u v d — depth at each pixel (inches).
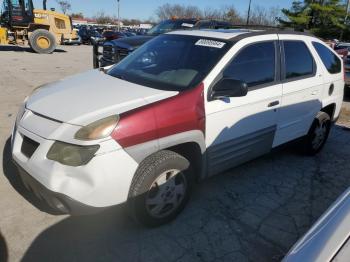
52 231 118.3
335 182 171.5
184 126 116.8
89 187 100.7
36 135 108.7
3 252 107.3
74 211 102.8
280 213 140.6
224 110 129.7
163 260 109.6
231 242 120.6
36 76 413.7
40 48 727.1
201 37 150.0
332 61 195.0
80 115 107.3
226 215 135.6
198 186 155.9
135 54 164.2
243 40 142.6
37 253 108.1
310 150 195.8
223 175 168.2
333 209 73.1
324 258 59.2
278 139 163.5
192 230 124.7
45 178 102.0
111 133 101.7
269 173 175.0
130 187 109.8
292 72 163.9
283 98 156.3
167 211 124.3
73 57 687.1
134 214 114.9
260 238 124.2
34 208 129.4
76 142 100.5
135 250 112.7
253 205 144.6
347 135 247.6
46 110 114.7
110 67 163.0
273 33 158.2
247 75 141.3
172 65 141.3
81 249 111.2
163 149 115.9
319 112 189.5
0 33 695.1
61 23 834.2
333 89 193.2
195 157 128.9
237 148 141.6
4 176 150.2
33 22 733.9
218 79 129.4
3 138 192.4
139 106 110.7
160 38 166.9
